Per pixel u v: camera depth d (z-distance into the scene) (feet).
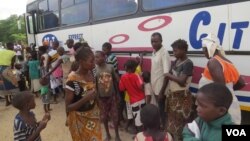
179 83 13.14
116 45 19.98
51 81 25.45
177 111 13.30
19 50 47.26
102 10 21.35
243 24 12.46
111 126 18.51
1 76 25.45
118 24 19.70
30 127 9.95
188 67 13.07
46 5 30.76
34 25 33.96
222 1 13.20
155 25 16.78
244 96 12.63
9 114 24.11
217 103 6.04
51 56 24.97
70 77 10.30
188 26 14.84
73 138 10.84
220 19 13.32
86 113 10.54
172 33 15.72
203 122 6.53
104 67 15.94
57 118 21.80
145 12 17.42
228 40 13.04
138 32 18.06
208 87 6.25
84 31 23.81
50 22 30.14
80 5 24.13
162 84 14.75
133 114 16.29
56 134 18.60
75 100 10.45
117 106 16.78
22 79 30.86
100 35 21.75
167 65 14.25
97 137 10.83
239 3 12.55
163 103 14.99
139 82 15.72
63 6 27.04
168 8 15.88
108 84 15.72
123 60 19.43
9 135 19.24
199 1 14.21
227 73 9.53
